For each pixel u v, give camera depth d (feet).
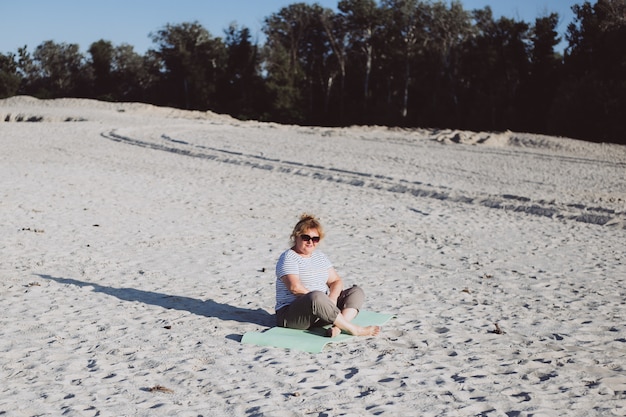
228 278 32.99
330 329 23.20
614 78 186.80
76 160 83.51
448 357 22.02
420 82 264.31
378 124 260.21
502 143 130.31
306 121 277.44
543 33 230.48
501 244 45.73
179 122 154.81
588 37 205.26
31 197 54.85
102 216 48.65
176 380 19.26
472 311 28.30
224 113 286.05
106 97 308.60
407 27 270.87
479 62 242.37
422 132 149.79
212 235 44.06
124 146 102.12
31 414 16.66
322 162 90.63
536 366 21.34
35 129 120.67
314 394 18.38
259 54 297.53
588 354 22.82
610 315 28.43
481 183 77.71
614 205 64.39
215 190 65.26
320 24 287.07
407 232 48.85
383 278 34.40
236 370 20.17
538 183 79.82
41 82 342.03
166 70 316.40
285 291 24.17
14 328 23.90
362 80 283.18
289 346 22.36
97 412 16.84
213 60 295.89
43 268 33.37
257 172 80.48
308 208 57.67
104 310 26.53
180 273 33.65
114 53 337.72
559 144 127.85
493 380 19.93
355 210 57.88
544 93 227.20
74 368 20.13
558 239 48.47
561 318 27.66
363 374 20.04
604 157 116.67
